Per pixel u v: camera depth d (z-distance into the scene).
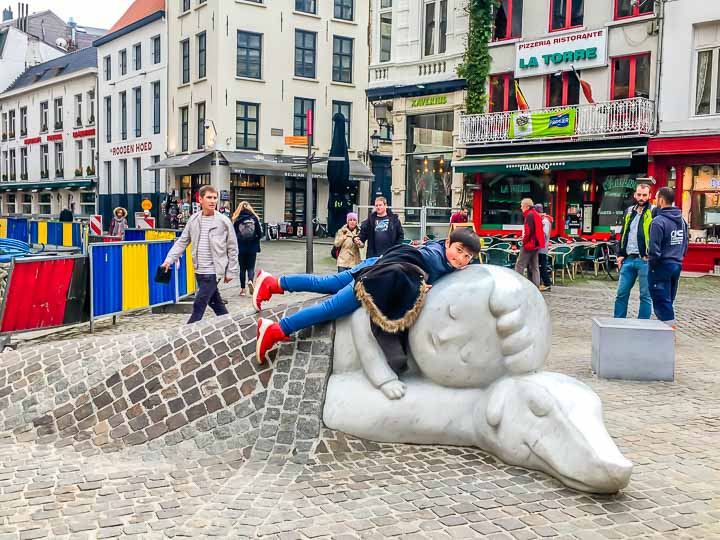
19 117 51.88
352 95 35.00
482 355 4.33
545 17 21.06
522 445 4.08
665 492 3.88
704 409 5.66
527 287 4.41
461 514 3.54
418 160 24.69
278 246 26.70
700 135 17.62
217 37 31.41
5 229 24.86
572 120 19.78
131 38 38.69
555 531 3.38
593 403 4.07
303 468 4.15
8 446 4.64
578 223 20.47
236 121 32.12
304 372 4.69
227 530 3.38
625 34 19.33
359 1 34.81
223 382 4.77
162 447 4.50
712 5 17.52
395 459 4.25
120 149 40.66
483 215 22.56
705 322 10.39
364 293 4.41
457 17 23.08
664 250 8.12
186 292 11.84
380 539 3.28
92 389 5.02
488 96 22.52
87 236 17.78
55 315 8.46
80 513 3.59
